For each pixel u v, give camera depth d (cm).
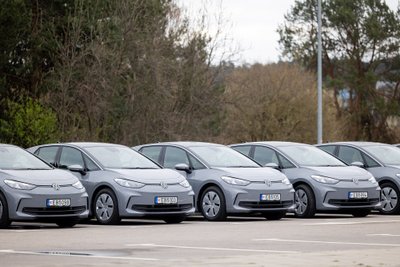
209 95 10212
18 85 9094
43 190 4134
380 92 15900
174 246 3195
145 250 3047
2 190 4112
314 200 5094
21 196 4094
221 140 10519
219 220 4775
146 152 5153
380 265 2494
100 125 9300
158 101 9656
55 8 9400
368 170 5628
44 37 9131
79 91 9250
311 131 14400
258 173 4825
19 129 8038
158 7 9838
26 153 4475
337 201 5081
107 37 9288
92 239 3497
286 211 4872
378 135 15938
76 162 4678
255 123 14175
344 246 3198
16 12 8469
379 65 15888
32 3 9312
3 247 3170
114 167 4622
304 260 2620
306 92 14488
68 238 3544
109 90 9306
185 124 9931
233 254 2902
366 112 15788
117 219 4450
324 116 14600
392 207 5534
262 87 14300
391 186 5544
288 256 2744
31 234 3753
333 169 5191
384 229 4034
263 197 4744
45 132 8106
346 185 5097
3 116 8200
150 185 4462
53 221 4353
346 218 5069
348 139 15800
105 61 9281
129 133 9462
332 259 2645
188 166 4900
